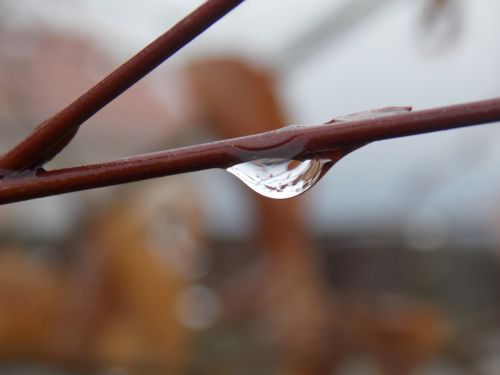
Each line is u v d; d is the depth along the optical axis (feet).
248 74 0.92
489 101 0.26
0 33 0.92
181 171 0.28
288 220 0.98
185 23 0.27
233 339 0.97
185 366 0.96
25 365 0.94
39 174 0.28
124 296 0.97
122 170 0.28
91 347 0.94
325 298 0.99
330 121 0.28
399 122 0.27
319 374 0.97
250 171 0.32
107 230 0.98
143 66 0.27
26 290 0.94
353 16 0.92
